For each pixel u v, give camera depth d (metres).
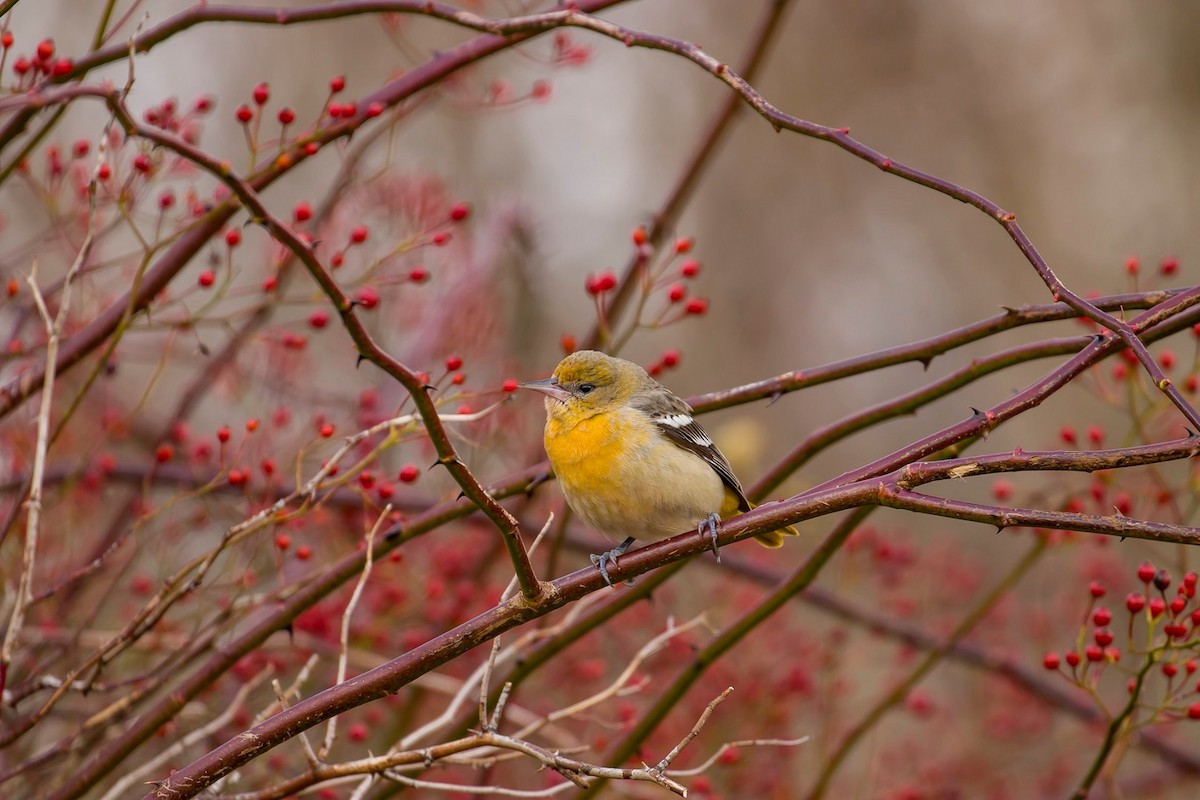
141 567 12.98
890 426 26.28
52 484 11.81
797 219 27.59
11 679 10.85
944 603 14.91
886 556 13.77
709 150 12.31
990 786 14.39
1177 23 26.53
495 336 14.56
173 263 9.83
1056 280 6.86
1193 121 26.38
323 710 7.59
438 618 12.63
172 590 9.34
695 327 26.34
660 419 10.20
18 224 17.14
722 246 27.44
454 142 23.48
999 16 27.69
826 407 26.20
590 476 10.02
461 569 13.35
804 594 13.61
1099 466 6.67
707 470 10.16
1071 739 14.94
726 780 12.89
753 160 27.73
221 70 22.81
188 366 18.06
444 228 12.82
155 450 13.53
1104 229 26.14
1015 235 7.05
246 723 11.86
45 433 8.47
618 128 27.25
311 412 13.70
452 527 14.15
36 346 10.35
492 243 16.25
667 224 12.38
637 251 11.91
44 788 11.17
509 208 17.41
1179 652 9.16
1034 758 15.52
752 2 27.86
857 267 27.34
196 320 9.92
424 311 14.23
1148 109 26.78
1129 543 17.69
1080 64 27.27
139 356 14.41
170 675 9.71
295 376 13.12
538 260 17.42
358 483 10.38
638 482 9.91
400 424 9.16
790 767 13.70
